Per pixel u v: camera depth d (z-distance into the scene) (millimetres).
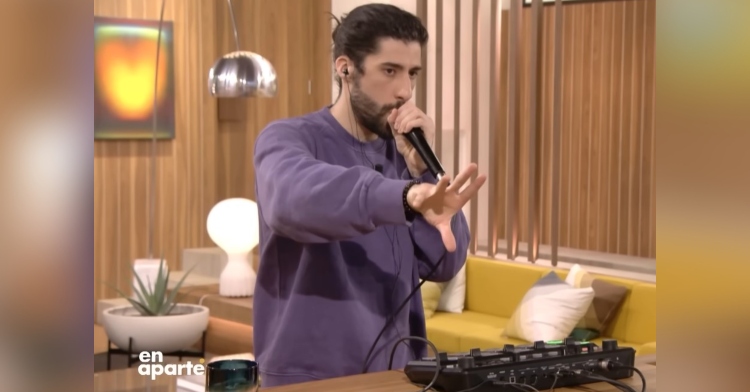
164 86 5555
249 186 5984
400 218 1134
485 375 1090
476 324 4375
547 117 5523
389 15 1378
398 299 1457
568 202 5504
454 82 5184
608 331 3932
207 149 5777
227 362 1041
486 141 5469
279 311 1417
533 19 4598
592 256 4875
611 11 5227
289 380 1363
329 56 6121
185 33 5648
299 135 1396
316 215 1196
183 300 4531
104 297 5395
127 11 5414
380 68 1370
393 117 1343
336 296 1373
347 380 1204
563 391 1142
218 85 4254
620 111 5215
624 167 5211
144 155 5531
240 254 4387
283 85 6070
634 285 3859
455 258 1530
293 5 6086
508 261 4832
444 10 5422
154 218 5582
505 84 5406
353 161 1450
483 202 5547
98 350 4406
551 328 3793
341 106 1460
